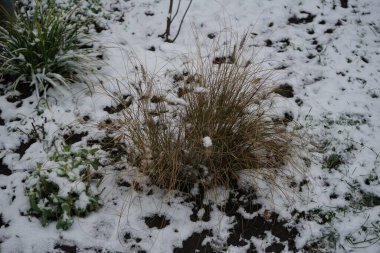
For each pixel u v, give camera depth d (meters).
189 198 1.27
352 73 1.72
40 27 1.53
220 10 1.97
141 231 1.19
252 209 1.27
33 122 1.43
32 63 1.53
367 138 1.46
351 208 1.28
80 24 1.77
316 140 1.45
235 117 1.26
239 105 1.28
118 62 1.69
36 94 1.49
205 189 1.27
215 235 1.21
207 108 1.27
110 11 1.91
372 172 1.36
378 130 1.50
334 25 1.94
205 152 1.20
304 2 2.03
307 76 1.70
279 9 1.98
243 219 1.25
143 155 1.25
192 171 1.24
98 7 1.87
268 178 1.29
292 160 1.32
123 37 1.80
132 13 1.93
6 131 1.42
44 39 1.50
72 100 1.53
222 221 1.23
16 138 1.40
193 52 1.74
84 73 1.62
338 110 1.55
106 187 1.27
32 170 1.30
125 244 1.16
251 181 1.30
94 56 1.69
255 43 1.82
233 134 1.25
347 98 1.60
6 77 1.59
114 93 1.52
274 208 1.26
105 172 1.30
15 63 1.54
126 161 1.33
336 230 1.22
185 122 1.25
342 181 1.34
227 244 1.19
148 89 1.48
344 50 1.82
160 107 1.35
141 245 1.16
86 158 1.27
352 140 1.45
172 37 1.83
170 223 1.22
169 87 1.58
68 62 1.55
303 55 1.79
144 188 1.27
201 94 1.28
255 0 2.03
